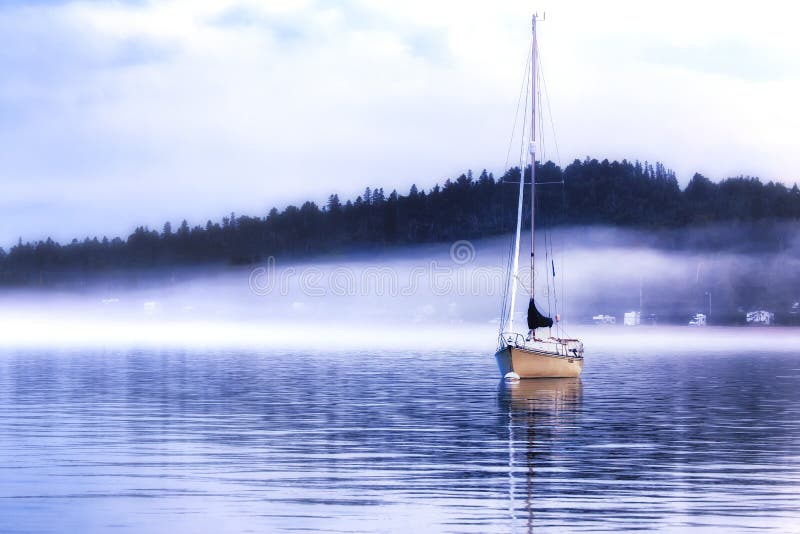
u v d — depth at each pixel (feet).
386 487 228.84
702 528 190.19
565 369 554.87
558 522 194.39
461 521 195.11
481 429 334.03
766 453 280.31
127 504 210.18
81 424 348.18
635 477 241.96
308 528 189.47
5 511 203.62
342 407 410.72
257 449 286.87
